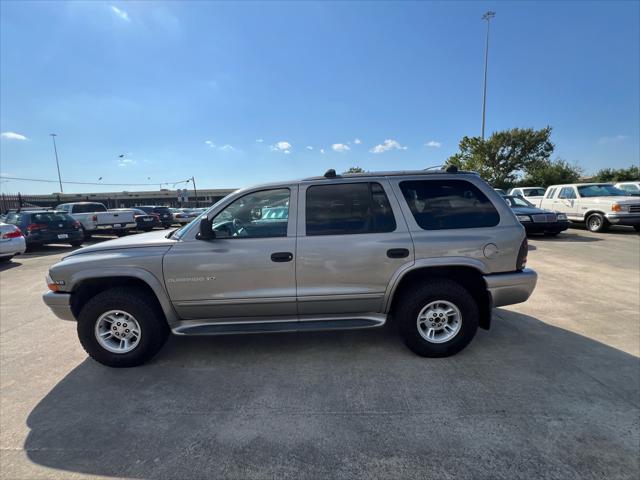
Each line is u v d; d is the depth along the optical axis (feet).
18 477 7.15
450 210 11.72
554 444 7.65
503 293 11.57
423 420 8.57
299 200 11.70
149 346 11.44
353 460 7.38
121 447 7.95
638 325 14.19
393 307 12.23
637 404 9.00
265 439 8.09
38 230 40.06
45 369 11.75
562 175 122.42
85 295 12.05
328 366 11.37
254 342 13.33
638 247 32.37
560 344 12.51
